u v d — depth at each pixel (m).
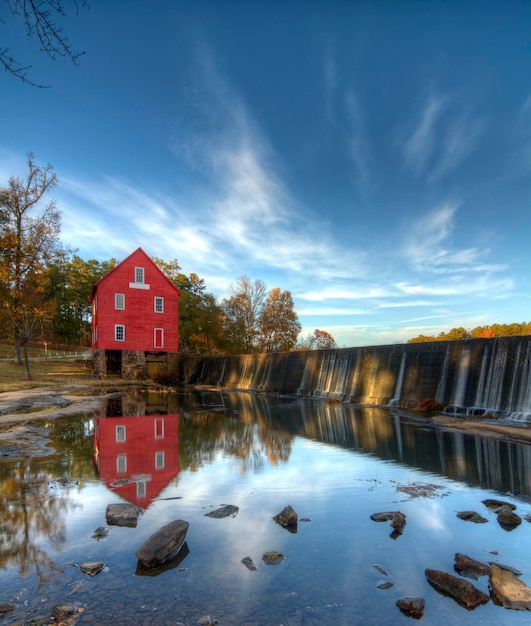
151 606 3.80
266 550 4.96
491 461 9.58
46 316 35.31
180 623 3.55
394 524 5.67
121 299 37.84
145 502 6.69
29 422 15.16
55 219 34.28
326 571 4.46
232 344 54.97
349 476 8.28
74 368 43.38
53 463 9.27
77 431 13.42
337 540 5.25
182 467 8.95
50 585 4.18
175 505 6.54
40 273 33.91
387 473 8.52
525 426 14.09
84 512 6.22
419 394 20.23
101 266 74.56
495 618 3.66
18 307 34.06
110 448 10.83
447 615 3.70
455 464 9.30
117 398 24.84
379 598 3.96
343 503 6.65
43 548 5.02
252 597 3.96
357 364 24.88
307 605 3.83
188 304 52.66
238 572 4.44
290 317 57.19
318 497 6.96
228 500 6.80
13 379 31.17
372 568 4.53
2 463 9.26
